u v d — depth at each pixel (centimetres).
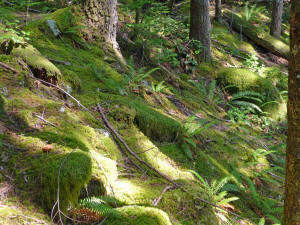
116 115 405
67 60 499
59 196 236
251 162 494
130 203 279
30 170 246
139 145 387
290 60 203
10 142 269
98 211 240
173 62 783
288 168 219
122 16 884
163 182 337
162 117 460
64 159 253
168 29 833
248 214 385
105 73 510
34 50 420
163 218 258
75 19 554
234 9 1484
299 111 204
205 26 877
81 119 366
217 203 339
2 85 339
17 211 216
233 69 841
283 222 231
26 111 311
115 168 304
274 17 1259
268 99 783
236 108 712
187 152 435
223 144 534
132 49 731
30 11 723
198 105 654
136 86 542
